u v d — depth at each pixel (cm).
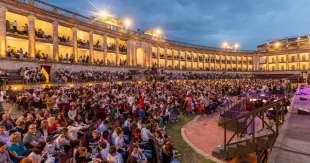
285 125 1191
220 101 2872
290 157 797
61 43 3809
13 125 1080
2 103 1809
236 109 2245
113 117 1548
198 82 5441
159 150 1177
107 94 2114
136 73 4906
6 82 2206
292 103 1947
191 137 1695
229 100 3009
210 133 1806
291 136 1005
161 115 1936
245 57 9569
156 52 6575
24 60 2878
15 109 1750
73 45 4019
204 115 2514
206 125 2070
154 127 1427
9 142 830
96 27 4525
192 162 1241
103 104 1630
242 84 4853
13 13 3105
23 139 905
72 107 1412
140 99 2003
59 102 1606
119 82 4016
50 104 1590
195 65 8262
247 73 9244
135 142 1051
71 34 4056
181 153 1364
